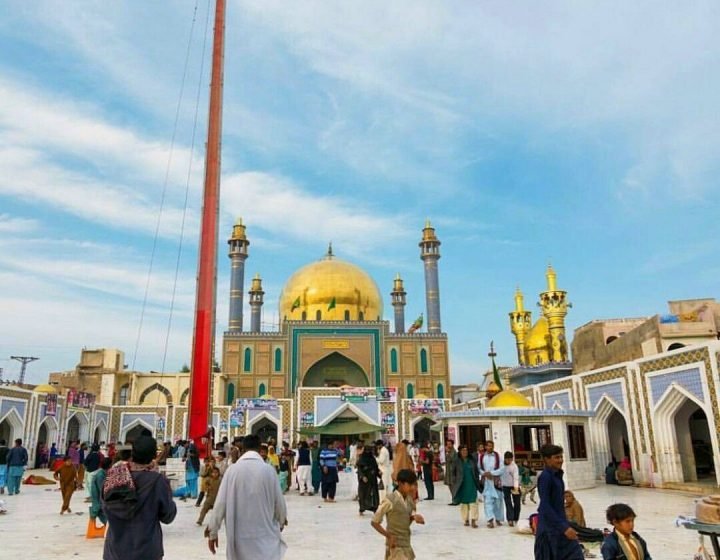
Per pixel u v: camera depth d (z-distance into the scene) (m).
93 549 8.99
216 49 23.11
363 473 13.06
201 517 11.54
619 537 5.02
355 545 9.34
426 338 47.06
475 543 9.49
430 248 50.62
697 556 6.34
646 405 20.00
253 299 55.53
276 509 5.24
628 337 28.41
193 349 19.83
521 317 47.47
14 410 28.83
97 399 44.44
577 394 24.58
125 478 4.68
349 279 52.09
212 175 21.58
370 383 45.88
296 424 37.72
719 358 16.88
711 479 20.41
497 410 18.77
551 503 5.45
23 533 10.51
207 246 20.83
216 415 38.25
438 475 23.80
